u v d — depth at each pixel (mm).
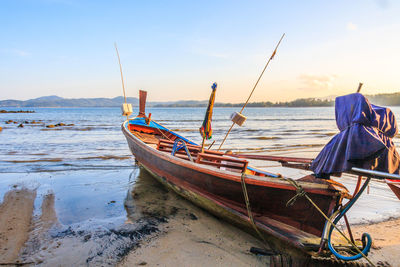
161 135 10266
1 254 3752
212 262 3678
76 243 4137
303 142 16906
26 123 34625
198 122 41656
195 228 4730
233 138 19250
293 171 9195
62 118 51062
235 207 4312
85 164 9773
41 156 11156
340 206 3459
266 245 4160
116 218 5129
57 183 7309
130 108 9250
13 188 6719
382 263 3646
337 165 3119
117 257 3770
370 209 5891
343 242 3719
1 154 11477
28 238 4242
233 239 4352
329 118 52375
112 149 13438
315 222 3643
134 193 6645
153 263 3631
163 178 6352
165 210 5578
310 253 3287
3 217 4957
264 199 3883
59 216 5148
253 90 5418
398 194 3475
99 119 47625
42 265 3551
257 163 10516
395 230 4789
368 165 2926
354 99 3230
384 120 3148
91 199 6156
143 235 4438
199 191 4988
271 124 35938
